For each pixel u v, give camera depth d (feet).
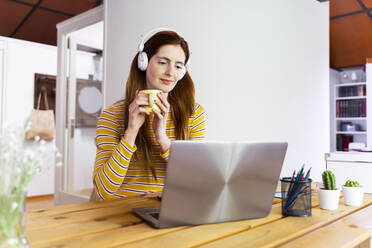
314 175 10.87
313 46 11.09
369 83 13.05
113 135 4.51
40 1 12.78
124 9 9.98
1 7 12.85
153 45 4.56
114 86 10.10
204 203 2.67
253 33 9.16
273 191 2.97
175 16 8.96
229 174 2.65
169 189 2.49
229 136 8.55
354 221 2.96
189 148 2.44
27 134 13.96
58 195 12.69
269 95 9.46
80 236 2.39
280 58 9.82
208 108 8.27
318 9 11.37
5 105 14.06
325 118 11.60
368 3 12.91
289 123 10.03
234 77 8.73
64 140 12.64
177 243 2.24
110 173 3.79
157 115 3.96
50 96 15.25
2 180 1.58
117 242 2.25
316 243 2.32
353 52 16.46
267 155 2.79
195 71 8.65
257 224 2.77
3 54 14.10
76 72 12.12
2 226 1.53
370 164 5.50
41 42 15.64
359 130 18.31
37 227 2.62
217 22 8.50
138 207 3.31
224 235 2.47
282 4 9.89
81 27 11.93
